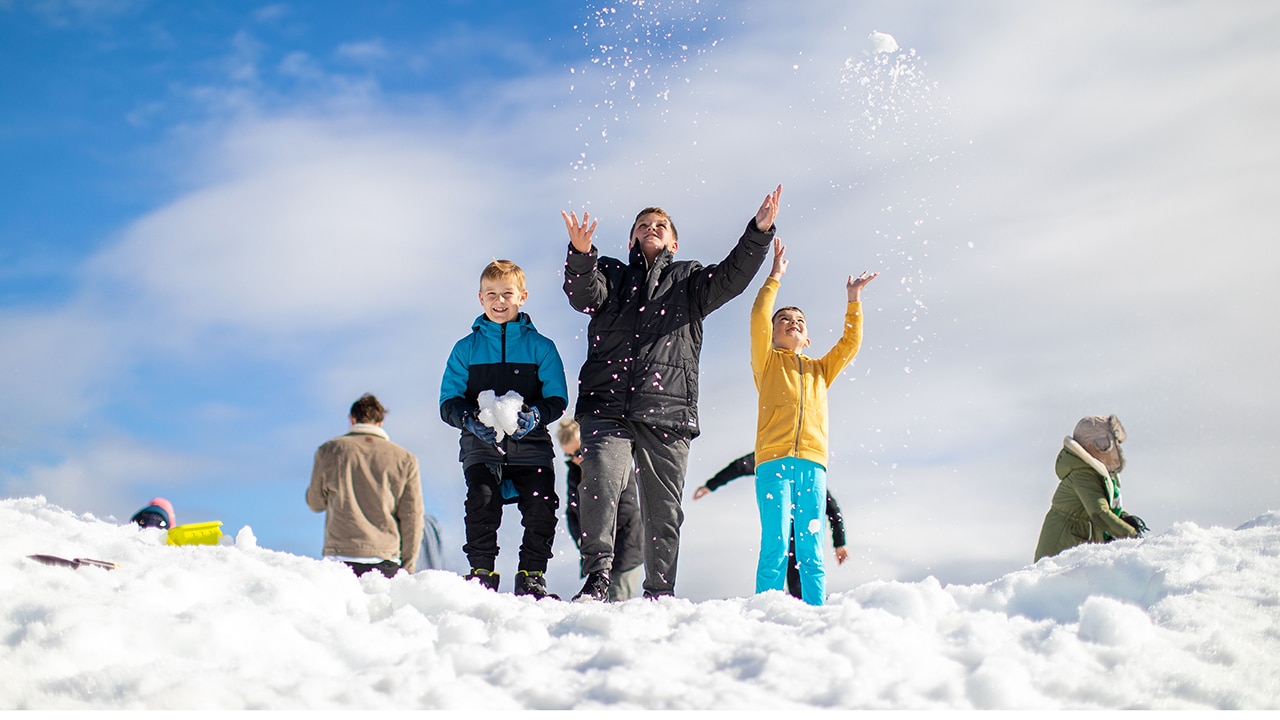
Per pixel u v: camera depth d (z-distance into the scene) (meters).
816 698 2.09
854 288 4.85
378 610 2.94
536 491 4.32
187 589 2.70
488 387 4.45
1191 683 2.23
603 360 4.30
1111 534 5.03
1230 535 3.30
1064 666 2.28
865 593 2.86
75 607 2.30
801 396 4.53
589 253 4.25
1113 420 5.25
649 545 4.20
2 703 1.96
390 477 5.15
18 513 3.38
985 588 3.07
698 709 2.02
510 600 2.99
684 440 4.33
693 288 4.47
